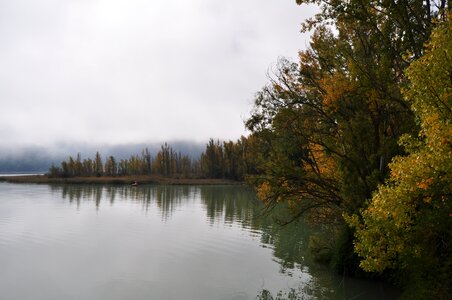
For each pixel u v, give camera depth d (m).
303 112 23.59
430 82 9.80
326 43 22.09
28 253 27.81
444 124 9.28
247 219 46.94
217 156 159.38
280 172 23.28
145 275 22.44
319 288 19.97
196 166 188.88
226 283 21.00
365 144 21.30
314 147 25.45
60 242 31.73
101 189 108.06
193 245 31.06
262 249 30.00
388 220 10.82
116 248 29.66
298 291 19.62
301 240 34.25
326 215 26.39
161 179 150.75
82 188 113.06
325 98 21.27
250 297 18.75
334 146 22.84
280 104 23.61
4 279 21.59
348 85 19.95
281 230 39.16
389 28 16.55
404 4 15.56
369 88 17.83
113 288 20.00
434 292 12.34
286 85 23.91
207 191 101.56
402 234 11.10
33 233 35.62
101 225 41.06
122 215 49.41
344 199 21.34
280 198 24.28
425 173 9.36
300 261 26.05
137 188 114.38
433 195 10.12
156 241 32.56
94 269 23.66
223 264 25.16
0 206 58.72
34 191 96.56
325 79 21.34
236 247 30.70
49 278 21.84
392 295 18.12
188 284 20.62
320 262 25.38
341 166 21.17
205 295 18.94
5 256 26.89
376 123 20.38
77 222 43.00
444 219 10.66
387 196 10.12
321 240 27.83
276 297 18.73
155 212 53.19
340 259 21.86
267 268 24.19
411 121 17.50
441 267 12.48
